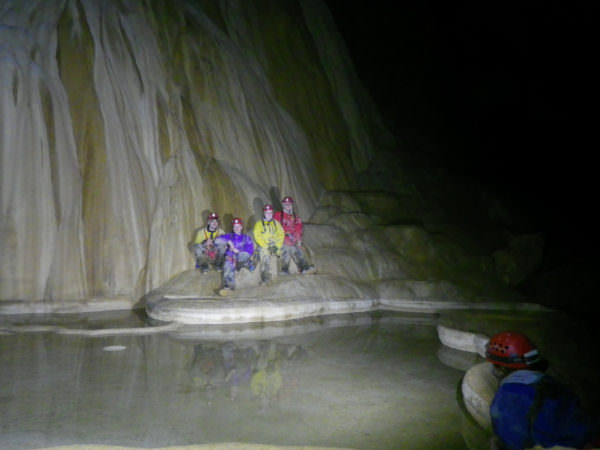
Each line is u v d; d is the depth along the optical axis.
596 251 13.85
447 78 19.62
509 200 15.33
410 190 14.46
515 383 2.51
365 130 15.46
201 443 3.69
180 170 10.39
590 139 18.28
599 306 10.51
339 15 18.45
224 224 10.43
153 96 10.74
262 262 9.54
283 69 14.14
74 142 9.84
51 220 9.31
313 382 5.25
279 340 7.17
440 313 9.70
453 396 4.88
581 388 4.90
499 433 2.53
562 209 16.20
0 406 4.42
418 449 3.70
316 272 10.39
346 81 15.57
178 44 11.56
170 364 5.83
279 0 14.85
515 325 7.72
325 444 3.75
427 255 11.93
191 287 9.25
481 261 12.03
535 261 12.62
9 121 9.30
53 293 9.11
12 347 6.55
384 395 4.88
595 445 2.39
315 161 13.66
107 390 4.88
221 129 11.41
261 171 11.70
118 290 9.59
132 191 9.96
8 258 8.96
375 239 11.92
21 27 9.98
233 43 13.13
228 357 6.19
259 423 4.12
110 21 10.80
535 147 18.38
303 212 12.15
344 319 8.97
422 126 17.92
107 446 3.46
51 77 9.89
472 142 18.23
